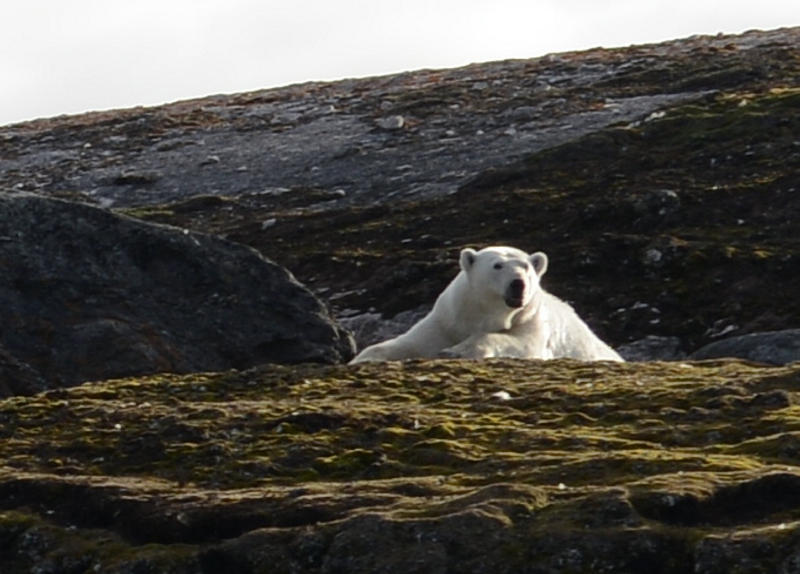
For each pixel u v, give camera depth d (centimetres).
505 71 15000
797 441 3878
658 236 8981
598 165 10512
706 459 3769
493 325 6425
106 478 3997
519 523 3397
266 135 13362
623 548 3297
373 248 9712
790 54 13212
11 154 14175
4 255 6319
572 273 8775
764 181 9631
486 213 9950
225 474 4034
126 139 14025
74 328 6122
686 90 12469
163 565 3516
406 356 6406
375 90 15100
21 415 4631
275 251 9900
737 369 4981
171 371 6069
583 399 4547
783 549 3216
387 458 4050
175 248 6450
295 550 3438
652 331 8038
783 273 8350
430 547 3353
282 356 6266
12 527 3756
